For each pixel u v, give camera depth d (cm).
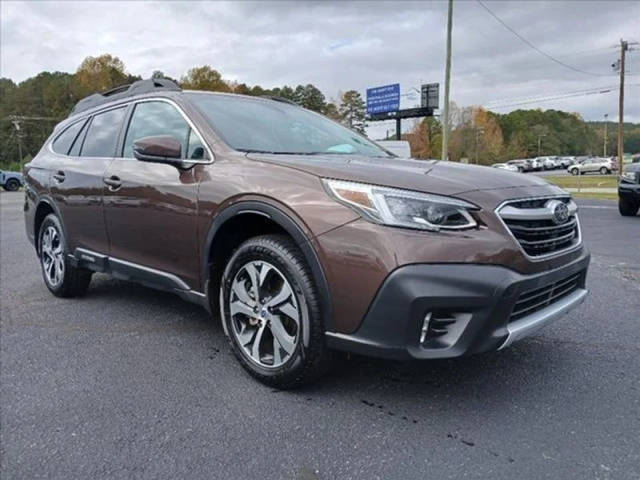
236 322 277
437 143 6875
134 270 342
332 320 231
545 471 191
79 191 383
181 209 296
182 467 199
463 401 246
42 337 343
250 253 261
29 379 279
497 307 212
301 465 199
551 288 247
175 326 362
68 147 430
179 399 253
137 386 269
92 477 194
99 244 372
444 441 212
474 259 212
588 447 206
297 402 247
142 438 220
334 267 227
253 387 265
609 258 604
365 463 199
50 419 237
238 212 262
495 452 204
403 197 219
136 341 333
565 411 235
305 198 239
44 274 456
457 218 218
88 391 264
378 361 291
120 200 341
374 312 217
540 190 256
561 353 301
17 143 7931
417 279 209
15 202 1884
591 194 1983
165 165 313
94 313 395
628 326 349
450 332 216
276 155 280
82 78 8075
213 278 291
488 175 257
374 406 242
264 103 368
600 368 280
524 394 251
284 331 252
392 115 4953
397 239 214
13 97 8281
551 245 245
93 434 224
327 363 246
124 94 386
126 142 358
